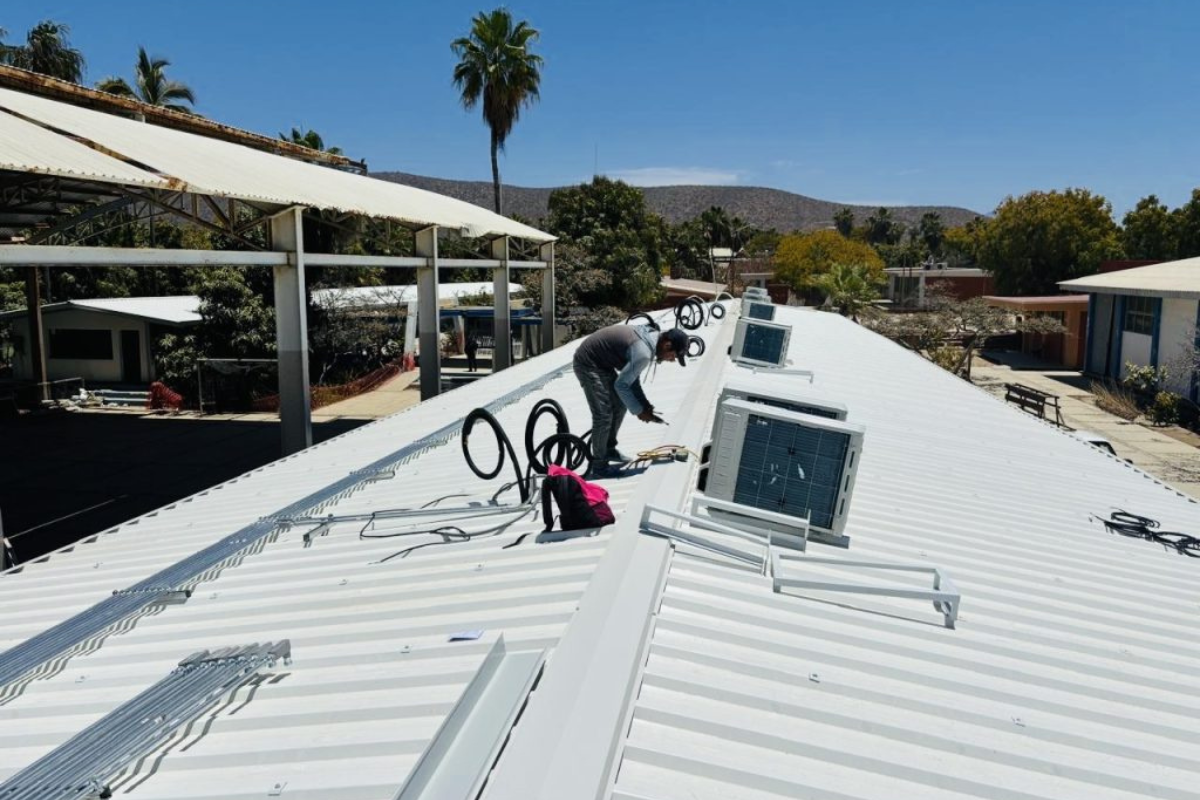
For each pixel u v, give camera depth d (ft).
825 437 14.70
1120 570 16.65
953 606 12.10
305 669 10.07
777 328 33.32
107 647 11.72
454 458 22.62
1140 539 19.11
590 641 9.51
